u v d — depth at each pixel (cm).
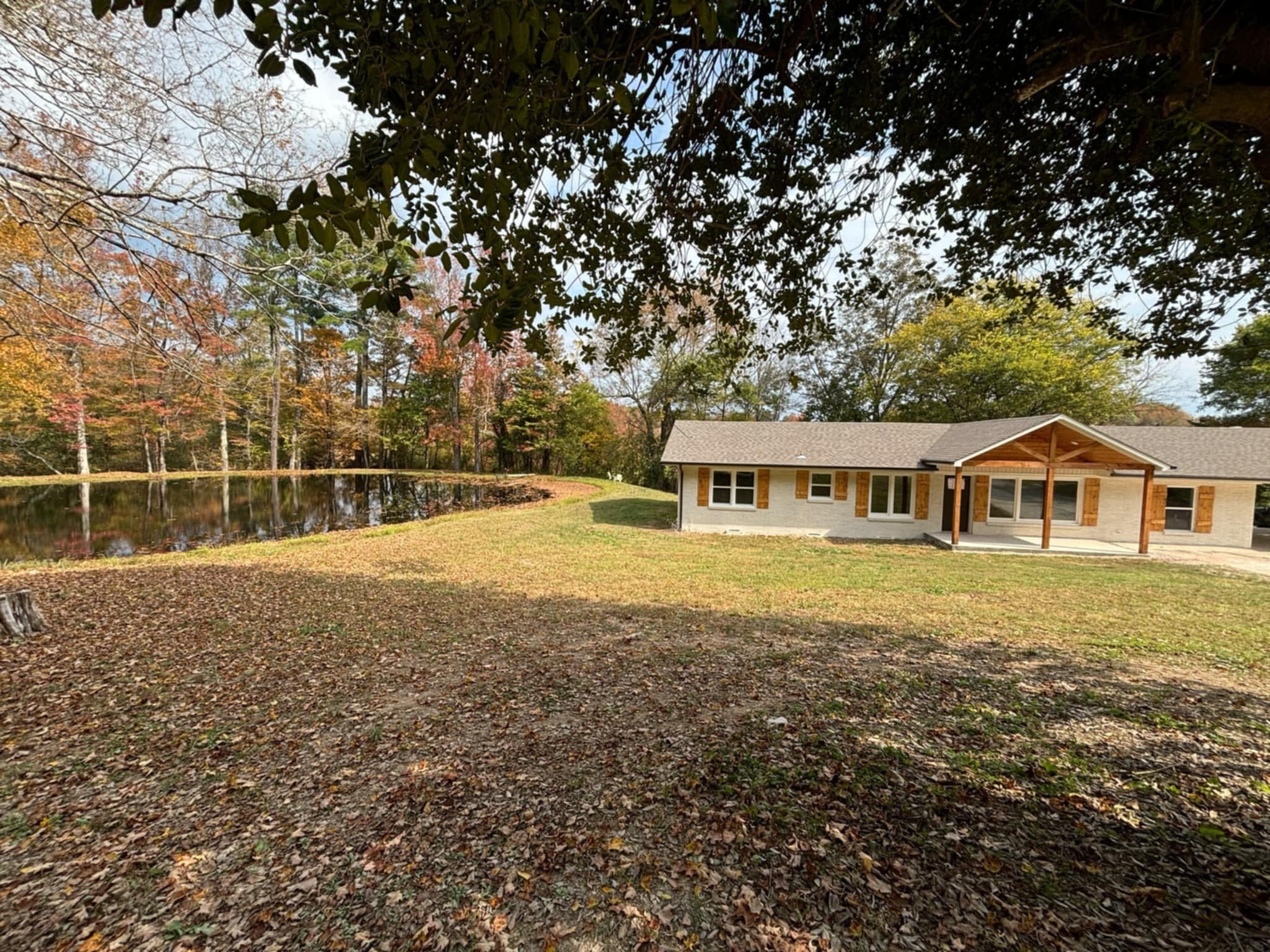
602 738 397
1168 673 514
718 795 317
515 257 225
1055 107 298
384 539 1449
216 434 3262
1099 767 335
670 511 2017
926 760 346
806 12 248
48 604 774
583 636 649
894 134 323
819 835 278
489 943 224
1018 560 1215
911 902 232
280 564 1111
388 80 158
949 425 1745
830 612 762
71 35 405
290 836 295
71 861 278
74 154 439
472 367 3322
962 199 361
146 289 507
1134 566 1157
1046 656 567
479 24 140
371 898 250
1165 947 201
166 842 292
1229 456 1452
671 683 495
